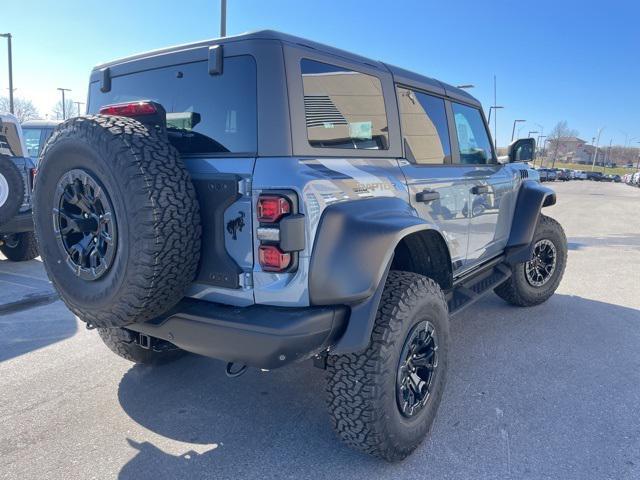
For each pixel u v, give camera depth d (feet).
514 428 10.08
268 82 7.79
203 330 7.75
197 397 11.37
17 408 10.82
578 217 51.60
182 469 8.77
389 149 10.13
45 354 13.80
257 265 7.59
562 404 11.04
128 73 9.83
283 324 7.27
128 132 7.56
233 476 8.59
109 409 10.82
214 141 8.26
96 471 8.69
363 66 9.64
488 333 15.46
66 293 8.34
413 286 9.02
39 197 8.49
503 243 15.75
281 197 7.29
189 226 7.61
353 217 8.03
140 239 7.22
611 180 248.93
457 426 10.15
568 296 19.65
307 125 8.08
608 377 12.41
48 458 9.04
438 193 11.16
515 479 8.52
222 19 33.09
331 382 8.46
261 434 9.90
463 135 13.58
